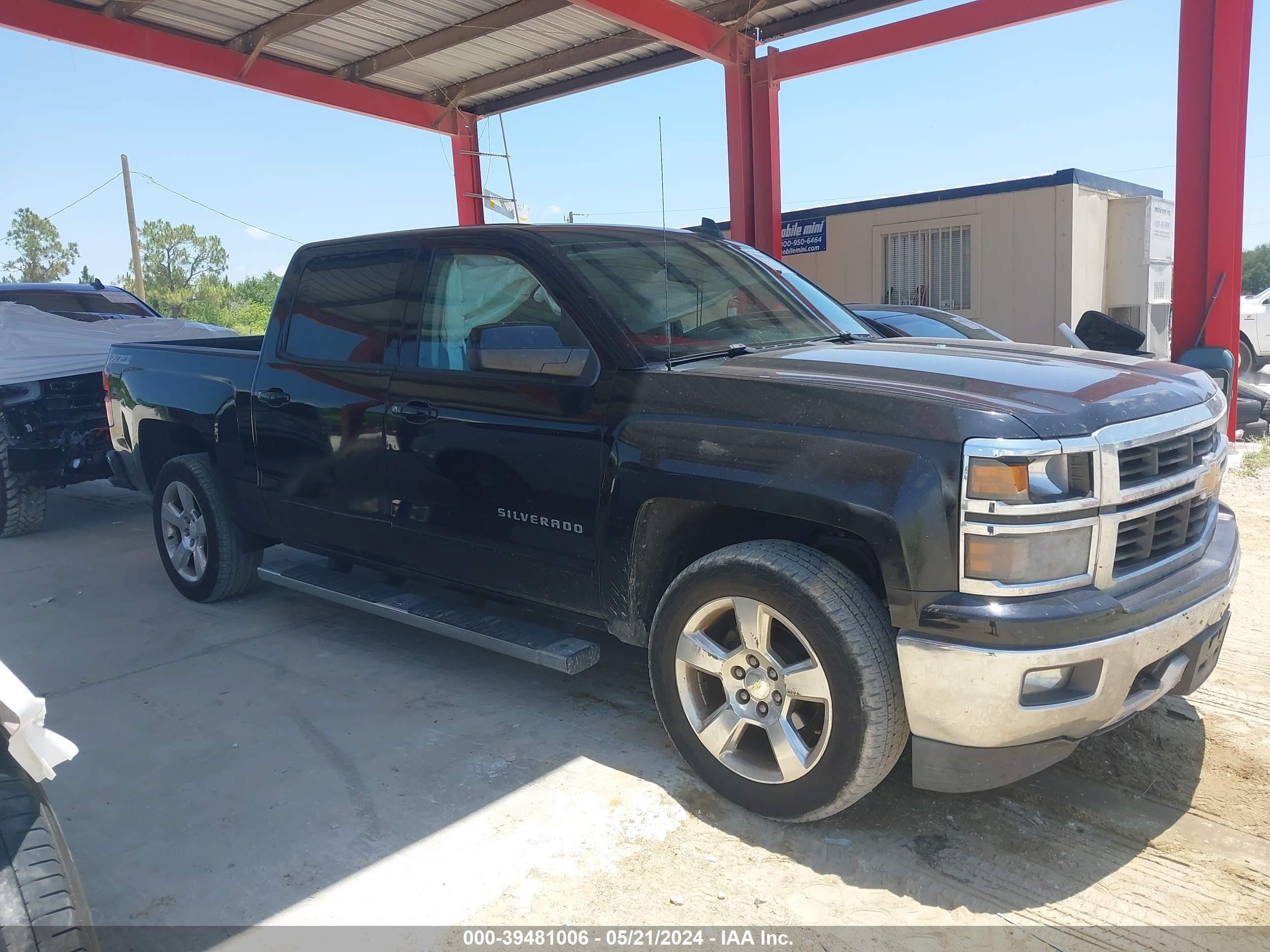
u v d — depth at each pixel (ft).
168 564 17.83
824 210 53.01
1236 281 30.01
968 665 8.11
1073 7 31.94
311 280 14.47
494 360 11.10
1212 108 29.53
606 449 10.34
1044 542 8.12
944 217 49.03
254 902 8.66
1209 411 9.78
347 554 14.16
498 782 10.71
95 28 35.22
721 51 37.65
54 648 15.56
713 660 9.77
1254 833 9.43
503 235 11.97
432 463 12.19
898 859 9.11
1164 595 8.63
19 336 23.21
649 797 10.29
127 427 17.98
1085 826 9.62
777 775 9.48
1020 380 9.23
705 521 10.57
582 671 12.51
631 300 11.17
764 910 8.39
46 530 25.13
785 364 10.21
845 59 36.81
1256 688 12.66
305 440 13.98
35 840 6.23
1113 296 49.49
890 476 8.35
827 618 8.69
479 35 38.81
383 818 9.99
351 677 13.92
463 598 15.71
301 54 40.91
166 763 11.39
